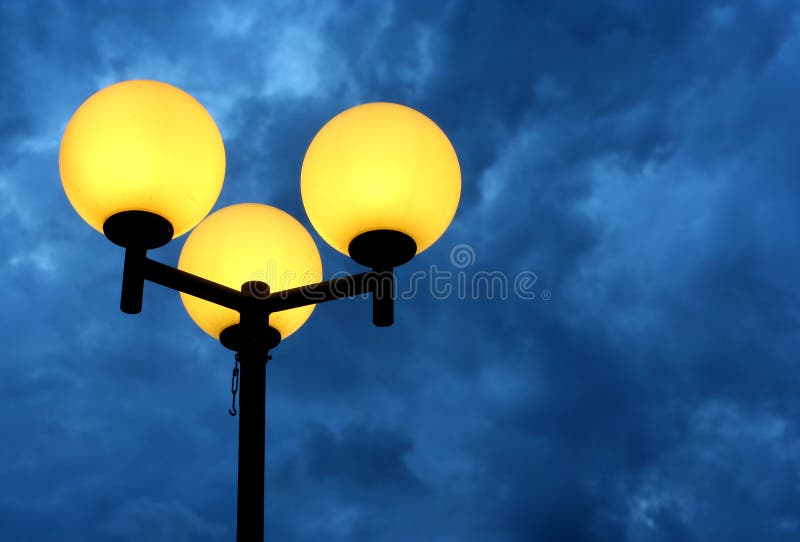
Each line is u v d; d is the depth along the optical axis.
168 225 4.45
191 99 4.65
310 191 4.68
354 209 4.53
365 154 4.53
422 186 4.55
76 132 4.48
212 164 4.62
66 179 4.53
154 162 4.40
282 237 5.25
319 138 4.73
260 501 4.52
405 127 4.62
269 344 4.87
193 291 4.62
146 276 4.44
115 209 4.41
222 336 5.05
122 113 4.43
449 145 4.78
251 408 4.67
